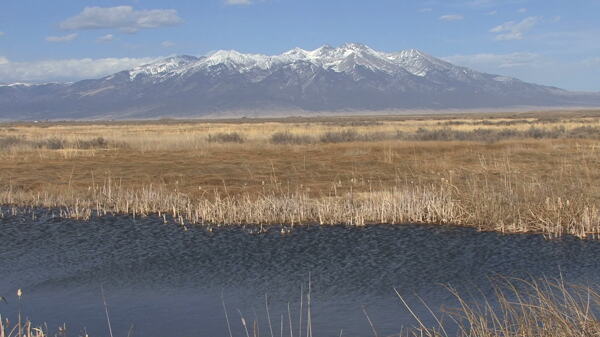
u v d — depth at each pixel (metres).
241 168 26.12
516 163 25.41
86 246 13.89
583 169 22.67
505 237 14.09
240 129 69.06
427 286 10.72
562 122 76.88
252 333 8.65
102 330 8.81
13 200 19.61
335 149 33.41
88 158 30.89
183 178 23.62
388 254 12.87
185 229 15.41
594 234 14.12
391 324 8.91
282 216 16.41
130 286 11.02
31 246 13.93
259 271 11.82
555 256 12.41
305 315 9.40
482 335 7.55
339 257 12.70
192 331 8.76
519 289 10.38
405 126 73.69
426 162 25.88
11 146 37.00
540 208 15.51
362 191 19.83
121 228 15.65
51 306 9.95
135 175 24.62
